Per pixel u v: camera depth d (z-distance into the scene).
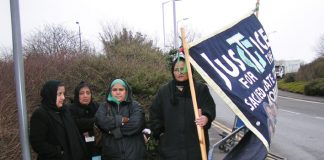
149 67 9.55
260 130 4.17
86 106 5.18
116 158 4.61
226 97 4.24
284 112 20.05
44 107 4.21
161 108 4.58
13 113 6.70
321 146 10.36
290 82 43.34
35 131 4.09
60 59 9.34
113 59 9.28
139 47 14.34
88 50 12.73
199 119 4.20
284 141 11.16
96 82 8.42
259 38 5.13
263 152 4.54
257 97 4.44
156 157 6.87
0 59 9.60
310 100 28.59
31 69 8.49
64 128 4.29
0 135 5.93
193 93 4.23
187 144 4.42
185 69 4.43
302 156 9.16
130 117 4.69
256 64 4.80
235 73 4.48
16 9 3.90
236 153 4.70
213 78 4.31
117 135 4.60
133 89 7.83
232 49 4.66
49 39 20.39
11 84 7.30
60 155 4.18
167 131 4.46
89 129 4.99
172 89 4.50
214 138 11.34
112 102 4.77
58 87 4.25
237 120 7.49
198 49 4.41
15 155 5.88
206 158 4.17
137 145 4.70
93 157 4.98
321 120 16.20
